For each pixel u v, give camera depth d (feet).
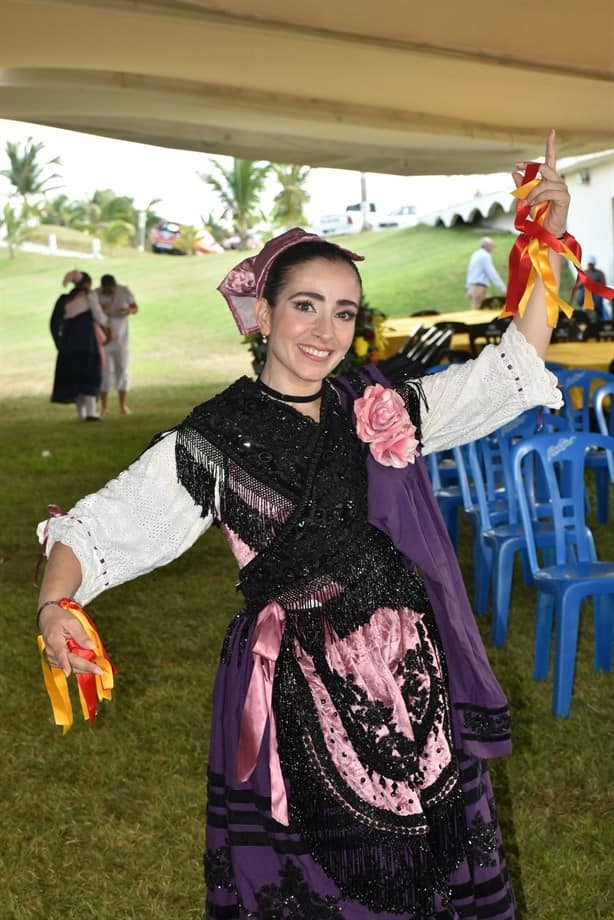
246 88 28.04
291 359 6.45
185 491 6.48
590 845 10.21
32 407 46.68
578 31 22.39
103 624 17.06
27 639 16.61
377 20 21.02
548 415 16.42
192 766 12.12
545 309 6.95
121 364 42.24
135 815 11.14
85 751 12.59
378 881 6.23
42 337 79.77
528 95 28.27
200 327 75.77
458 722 6.69
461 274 76.28
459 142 34.30
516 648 15.37
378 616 6.50
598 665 14.40
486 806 6.70
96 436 36.73
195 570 20.10
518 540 15.39
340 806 6.23
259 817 6.43
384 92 28.25
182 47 23.21
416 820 6.22
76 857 10.39
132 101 28.12
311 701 6.34
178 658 15.46
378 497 6.43
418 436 6.80
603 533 21.52
